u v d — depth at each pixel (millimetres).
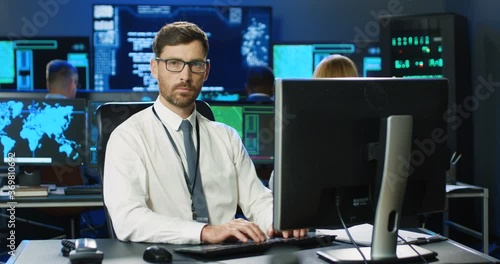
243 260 2197
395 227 2178
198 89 2680
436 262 2211
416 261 2207
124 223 2492
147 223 2457
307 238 2426
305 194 2137
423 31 6449
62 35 8023
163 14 7691
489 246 6125
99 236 6453
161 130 2725
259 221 2750
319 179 2145
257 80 5875
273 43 7668
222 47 7758
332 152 2150
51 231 5539
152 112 2764
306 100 2111
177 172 2697
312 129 2121
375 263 2156
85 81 7582
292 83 2100
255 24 7754
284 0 8141
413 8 7812
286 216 2125
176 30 2617
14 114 4457
